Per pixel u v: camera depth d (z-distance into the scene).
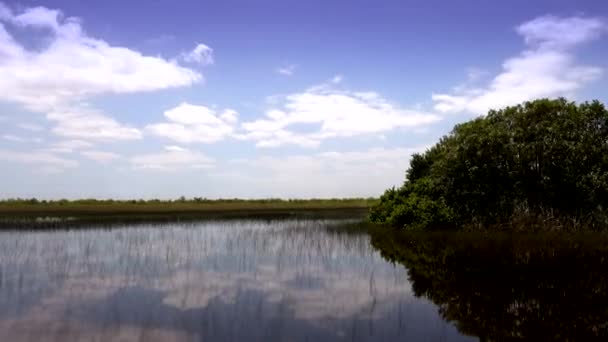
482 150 33.84
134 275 16.75
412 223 34.66
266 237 28.86
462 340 10.05
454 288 14.88
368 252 22.73
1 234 29.22
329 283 15.63
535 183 33.56
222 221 41.56
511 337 10.25
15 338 9.96
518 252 22.39
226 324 11.03
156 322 11.15
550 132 32.62
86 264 18.89
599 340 10.02
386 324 11.12
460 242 26.50
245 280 16.03
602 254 21.48
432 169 37.81
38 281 15.64
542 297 13.66
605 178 31.31
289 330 10.62
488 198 34.81
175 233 30.64
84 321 11.20
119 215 46.69
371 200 92.81
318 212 57.03
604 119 33.25
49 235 28.80
